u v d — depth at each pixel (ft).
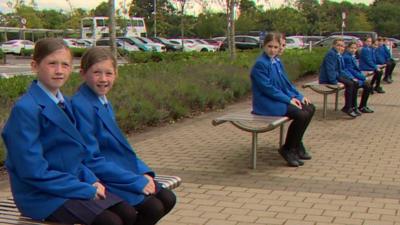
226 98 40.81
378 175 20.74
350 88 34.71
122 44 120.06
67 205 9.87
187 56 77.71
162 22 204.44
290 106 21.98
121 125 28.50
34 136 9.62
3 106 26.45
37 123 9.73
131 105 30.25
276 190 18.67
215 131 30.27
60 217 9.86
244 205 17.01
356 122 33.37
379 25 241.35
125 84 35.04
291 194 18.19
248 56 67.10
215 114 36.78
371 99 45.32
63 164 10.07
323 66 34.37
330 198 17.72
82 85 11.87
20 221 10.18
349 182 19.72
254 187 19.07
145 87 34.53
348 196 17.94
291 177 20.43
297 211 16.40
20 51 145.79
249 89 44.55
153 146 26.21
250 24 166.09
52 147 10.01
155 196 11.92
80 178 10.41
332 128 31.22
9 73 78.33
